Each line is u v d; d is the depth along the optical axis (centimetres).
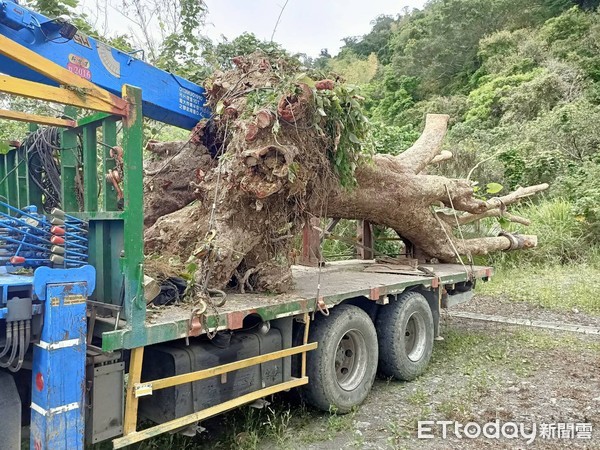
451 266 795
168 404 348
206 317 356
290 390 490
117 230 334
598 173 1614
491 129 2617
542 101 2550
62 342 279
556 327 827
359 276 629
